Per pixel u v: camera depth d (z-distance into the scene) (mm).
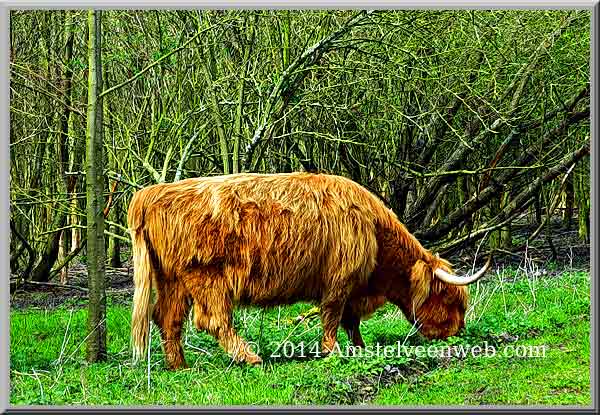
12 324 11578
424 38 12516
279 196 8148
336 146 14289
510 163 16594
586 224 21391
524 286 13258
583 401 6836
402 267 8930
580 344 8852
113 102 14633
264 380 7309
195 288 7977
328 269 8320
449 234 18141
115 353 9211
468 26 13102
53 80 14242
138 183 14562
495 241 19312
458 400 6949
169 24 13000
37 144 16219
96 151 8602
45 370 8203
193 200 8023
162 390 7148
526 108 14789
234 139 12164
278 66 12797
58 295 16016
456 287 9094
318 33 12648
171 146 12562
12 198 15680
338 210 8328
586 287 12891
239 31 12516
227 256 7969
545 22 13828
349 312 8953
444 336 9070
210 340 9305
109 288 16594
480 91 13969
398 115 14125
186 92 13508
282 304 8398
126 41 13344
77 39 15281
